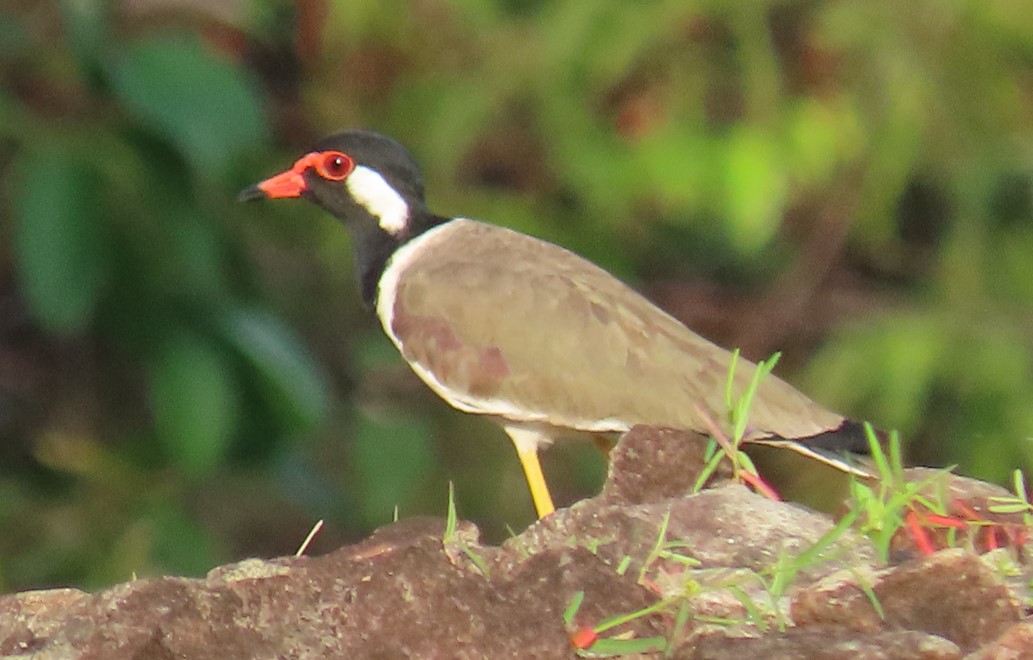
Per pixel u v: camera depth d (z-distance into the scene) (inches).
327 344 665.6
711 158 641.0
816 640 277.3
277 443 566.9
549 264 424.2
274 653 290.2
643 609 289.6
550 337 412.5
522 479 658.2
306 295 663.8
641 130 650.2
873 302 696.4
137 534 591.8
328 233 654.5
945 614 287.1
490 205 664.4
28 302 583.8
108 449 619.8
